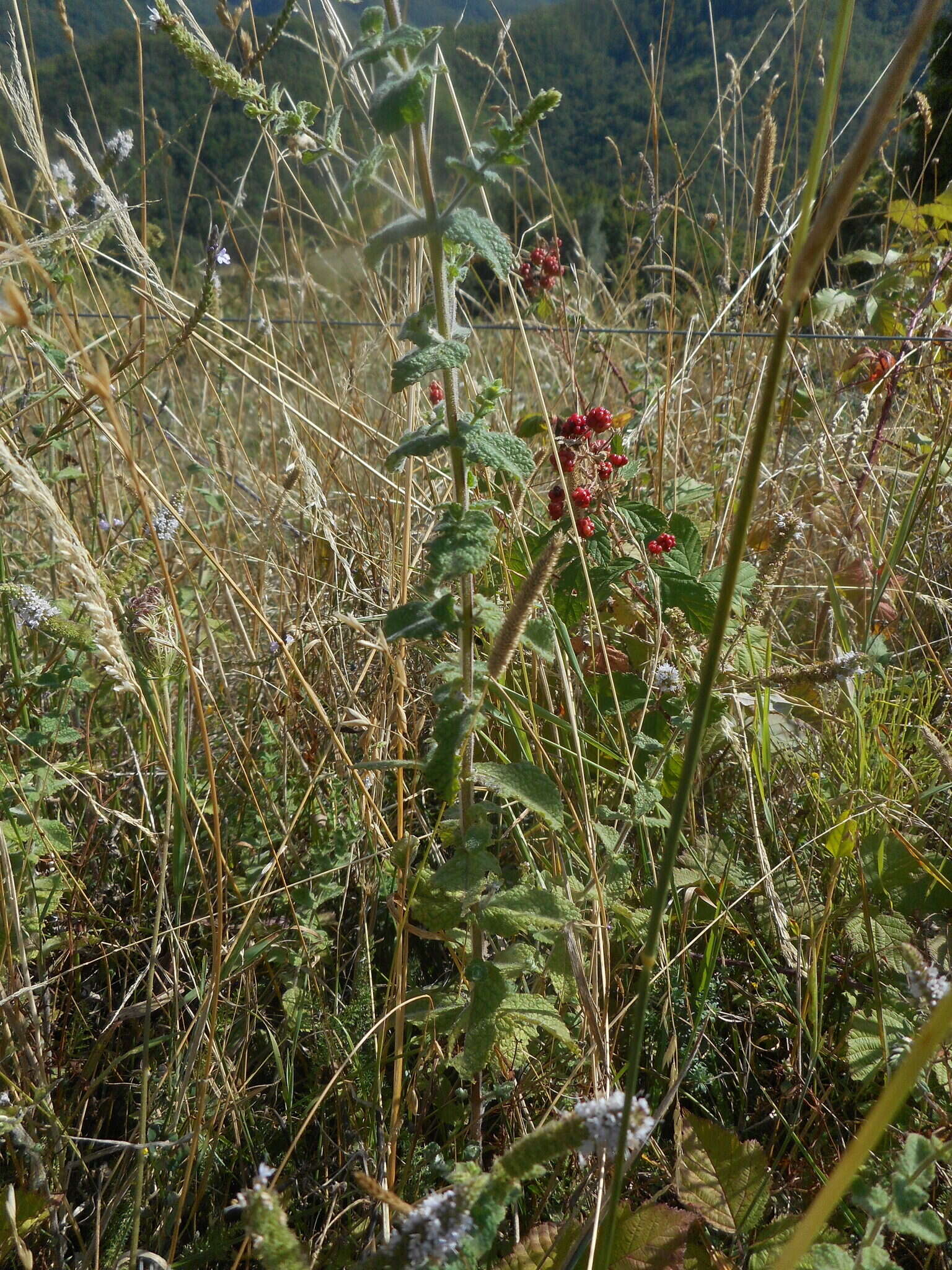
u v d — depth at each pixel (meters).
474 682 1.40
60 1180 1.57
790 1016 1.82
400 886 1.62
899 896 1.89
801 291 0.76
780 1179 1.58
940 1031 0.82
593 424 2.12
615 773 1.80
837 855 1.90
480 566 1.27
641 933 1.62
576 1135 0.89
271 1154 1.74
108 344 2.50
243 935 1.67
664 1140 1.69
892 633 2.67
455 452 1.30
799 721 2.34
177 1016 1.71
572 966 1.46
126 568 1.98
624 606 2.27
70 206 2.19
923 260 3.50
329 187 2.79
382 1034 1.63
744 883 1.96
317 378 3.10
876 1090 1.64
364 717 1.91
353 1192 1.61
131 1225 1.54
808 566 2.92
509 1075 1.68
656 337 3.86
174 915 2.04
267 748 2.20
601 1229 1.32
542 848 2.03
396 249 2.99
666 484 2.85
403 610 1.37
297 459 2.21
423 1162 1.61
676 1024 1.77
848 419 3.42
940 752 1.80
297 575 2.54
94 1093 1.85
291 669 2.27
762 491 2.76
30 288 2.17
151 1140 1.68
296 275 3.42
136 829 2.16
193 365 4.35
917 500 2.81
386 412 3.08
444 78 2.12
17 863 1.81
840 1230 1.42
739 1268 1.39
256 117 1.24
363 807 1.85
